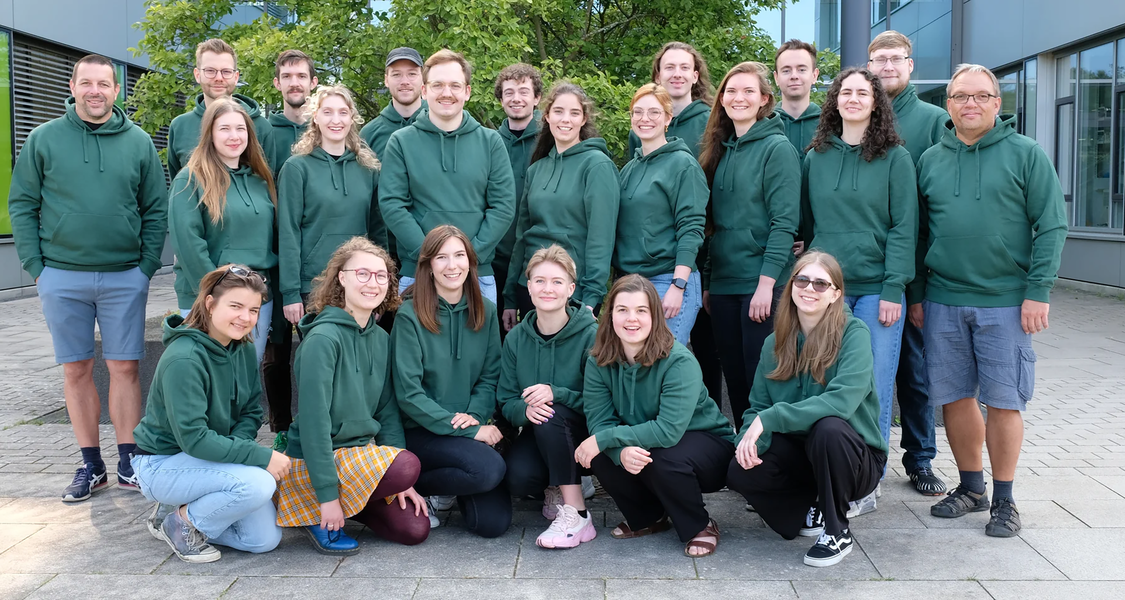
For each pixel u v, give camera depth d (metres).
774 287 4.16
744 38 7.89
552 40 8.73
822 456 3.20
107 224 4.12
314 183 4.22
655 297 3.43
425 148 4.25
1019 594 2.95
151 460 3.37
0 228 11.75
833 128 3.99
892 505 3.92
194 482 3.27
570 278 3.64
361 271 3.42
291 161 4.22
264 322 4.22
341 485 3.38
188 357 3.25
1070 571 3.14
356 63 6.71
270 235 4.21
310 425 3.32
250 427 3.58
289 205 4.18
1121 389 6.34
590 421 3.55
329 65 7.16
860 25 6.41
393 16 6.86
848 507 3.36
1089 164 12.84
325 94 4.21
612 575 3.15
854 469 3.21
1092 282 12.69
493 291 4.32
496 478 3.50
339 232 4.26
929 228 3.87
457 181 4.22
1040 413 5.64
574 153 4.20
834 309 3.40
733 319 4.25
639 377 3.47
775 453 3.33
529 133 4.81
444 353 3.71
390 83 4.88
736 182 4.15
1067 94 13.38
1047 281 3.47
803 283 3.35
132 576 3.15
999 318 3.60
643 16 8.55
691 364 3.42
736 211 4.16
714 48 7.72
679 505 3.38
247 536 3.36
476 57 6.38
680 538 3.43
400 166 4.25
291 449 3.53
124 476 4.20
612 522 3.77
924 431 4.20
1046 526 3.60
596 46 8.52
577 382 3.68
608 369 3.54
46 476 4.38
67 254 4.09
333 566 3.25
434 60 4.21
